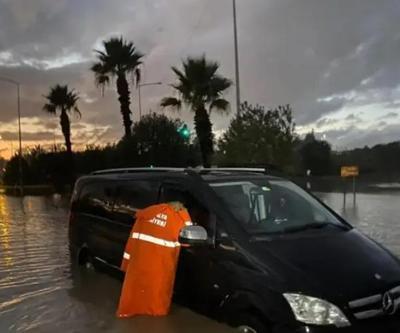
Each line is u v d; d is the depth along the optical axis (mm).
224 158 23125
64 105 52625
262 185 6625
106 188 8594
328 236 5816
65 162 54281
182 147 39844
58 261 11008
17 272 9984
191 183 6598
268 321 4988
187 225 6016
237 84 24047
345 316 4742
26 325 6832
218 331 6051
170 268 6473
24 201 36094
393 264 5457
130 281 6656
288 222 6121
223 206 6066
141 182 7570
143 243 6605
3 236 15477
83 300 7691
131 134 40500
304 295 4840
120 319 6680
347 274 5066
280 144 22234
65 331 6512
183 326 6258
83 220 9188
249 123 22734
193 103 30125
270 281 5102
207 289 5867
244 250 5523
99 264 8602
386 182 41656
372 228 14828
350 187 36375
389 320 4926
